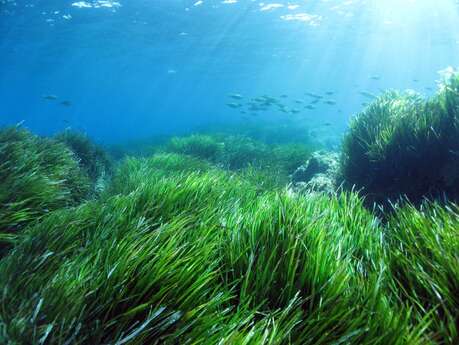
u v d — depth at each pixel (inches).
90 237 141.0
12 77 2534.5
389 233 141.4
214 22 1262.3
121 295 92.7
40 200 185.8
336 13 1207.6
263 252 106.7
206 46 1670.8
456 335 82.0
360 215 150.3
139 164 360.8
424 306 98.7
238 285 107.0
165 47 1692.9
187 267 104.2
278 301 98.6
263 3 1077.1
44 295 90.4
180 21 1243.2
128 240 119.7
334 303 91.0
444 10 1181.7
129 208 162.7
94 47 1673.2
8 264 112.2
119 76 2815.0
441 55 2329.0
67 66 2212.1
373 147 258.7
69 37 1438.2
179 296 95.3
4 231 154.6
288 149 573.0
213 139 609.9
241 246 118.2
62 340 78.4
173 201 168.4
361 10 1176.8
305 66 2527.1
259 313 89.4
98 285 95.9
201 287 95.3
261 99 908.0
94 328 84.4
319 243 108.3
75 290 92.6
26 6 1000.2
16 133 282.2
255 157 530.3
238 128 1349.7
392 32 1553.9
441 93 251.0
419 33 1592.0
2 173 192.7
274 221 124.3
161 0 1023.0
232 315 93.2
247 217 135.0
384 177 253.1
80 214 158.6
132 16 1168.2
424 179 228.7
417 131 231.8
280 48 1776.6
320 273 100.5
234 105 922.1
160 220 147.1
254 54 1884.8
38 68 2196.1
